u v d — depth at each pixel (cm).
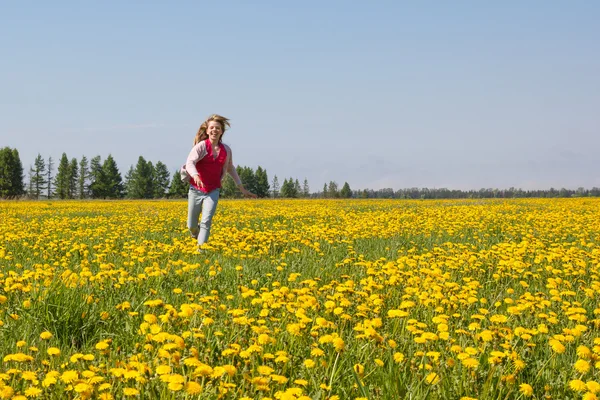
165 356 307
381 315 453
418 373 320
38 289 474
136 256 724
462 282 654
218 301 476
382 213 1906
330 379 310
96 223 1561
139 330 388
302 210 2205
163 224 1476
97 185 10188
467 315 472
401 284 562
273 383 304
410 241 1050
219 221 1569
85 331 410
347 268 720
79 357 321
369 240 1059
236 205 3045
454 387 318
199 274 630
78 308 430
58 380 292
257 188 11206
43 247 905
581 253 814
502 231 1272
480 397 301
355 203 3634
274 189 12475
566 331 399
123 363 313
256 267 715
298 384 310
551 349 384
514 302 509
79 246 848
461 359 333
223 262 737
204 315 406
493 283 654
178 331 392
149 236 1148
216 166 849
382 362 326
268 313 437
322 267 714
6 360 314
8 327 396
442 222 1433
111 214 2134
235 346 340
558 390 324
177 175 10756
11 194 9238
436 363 330
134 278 569
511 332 397
